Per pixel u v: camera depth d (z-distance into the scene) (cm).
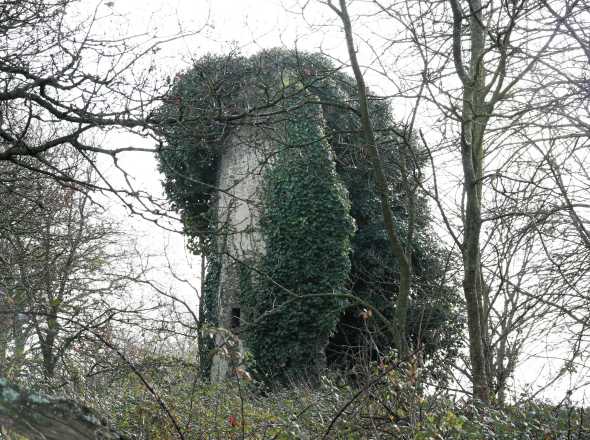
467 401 756
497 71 977
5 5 842
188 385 803
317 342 2327
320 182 2327
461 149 1075
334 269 2350
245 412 763
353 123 2250
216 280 2366
